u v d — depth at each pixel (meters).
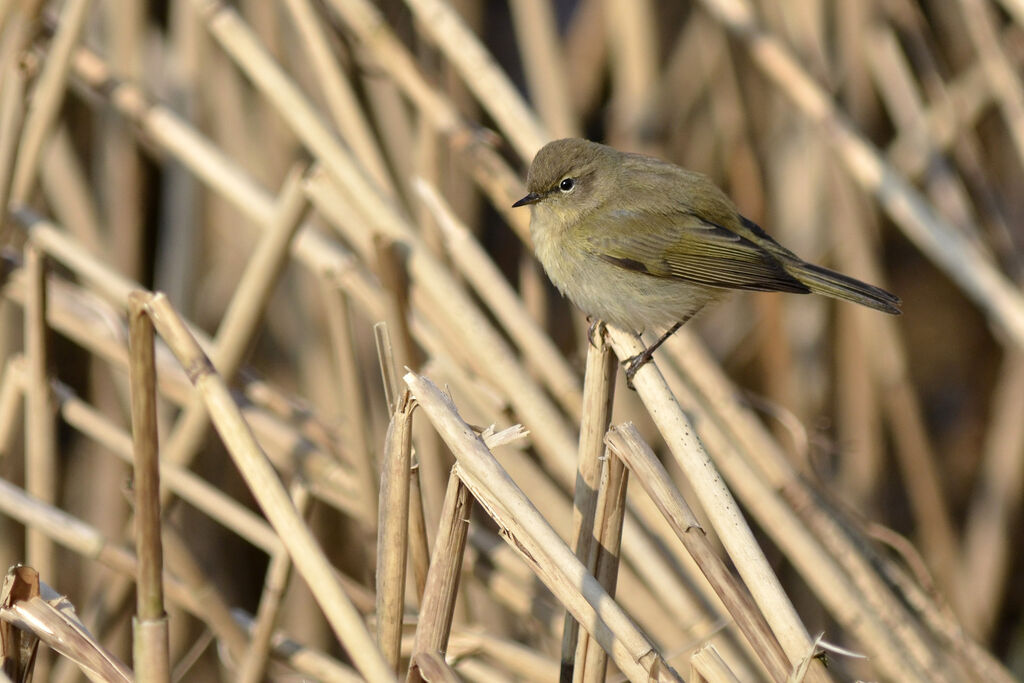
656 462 5.55
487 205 12.92
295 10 9.50
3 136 8.95
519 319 8.32
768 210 12.33
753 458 8.89
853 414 11.62
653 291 8.94
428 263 8.19
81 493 11.40
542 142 9.17
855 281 8.77
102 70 9.62
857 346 11.52
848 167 10.43
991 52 10.38
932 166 11.37
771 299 11.31
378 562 5.91
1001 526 12.16
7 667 5.78
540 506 8.23
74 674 8.80
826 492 9.16
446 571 5.56
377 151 9.47
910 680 7.54
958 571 11.57
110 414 11.52
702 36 11.99
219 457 11.60
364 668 5.41
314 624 10.82
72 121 11.70
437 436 8.49
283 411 9.68
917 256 14.59
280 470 10.00
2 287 9.24
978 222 11.98
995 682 8.41
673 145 12.71
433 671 5.33
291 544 5.55
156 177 12.08
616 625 5.20
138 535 5.61
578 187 9.05
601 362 6.19
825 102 10.26
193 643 10.50
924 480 11.60
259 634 7.46
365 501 8.38
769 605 5.34
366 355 11.21
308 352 11.26
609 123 13.02
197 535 11.47
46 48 9.65
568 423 8.85
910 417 11.60
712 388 9.11
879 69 11.76
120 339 9.09
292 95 8.62
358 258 9.29
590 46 13.31
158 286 11.44
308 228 9.16
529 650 7.30
